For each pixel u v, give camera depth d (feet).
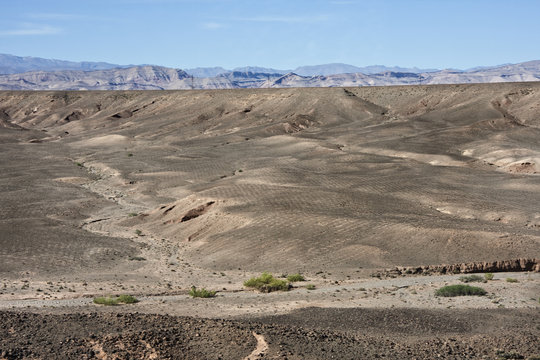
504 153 399.65
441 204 244.01
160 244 199.11
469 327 86.48
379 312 93.91
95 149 544.62
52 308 98.78
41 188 315.37
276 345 65.92
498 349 73.82
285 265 161.27
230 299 113.29
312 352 65.67
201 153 456.86
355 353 67.77
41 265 162.91
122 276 152.25
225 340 65.98
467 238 170.71
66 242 191.31
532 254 162.30
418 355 70.33
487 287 121.08
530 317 93.15
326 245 172.55
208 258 174.50
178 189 316.60
